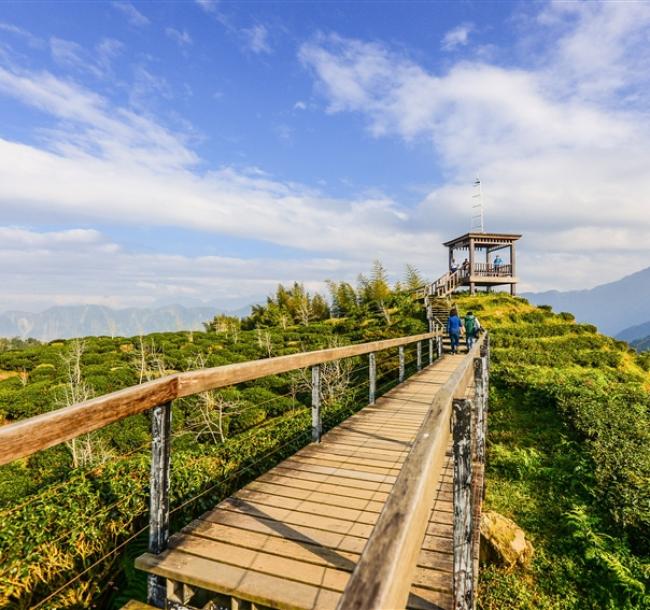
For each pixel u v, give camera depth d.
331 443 5.03
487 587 5.79
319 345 26.92
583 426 10.66
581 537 6.69
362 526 3.01
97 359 24.81
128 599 3.40
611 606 5.55
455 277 38.25
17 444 1.61
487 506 7.98
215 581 2.34
